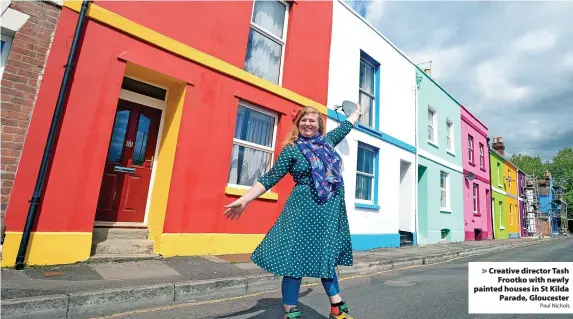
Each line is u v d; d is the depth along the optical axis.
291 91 6.82
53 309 2.85
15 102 3.79
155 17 4.98
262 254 2.12
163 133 5.48
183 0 5.33
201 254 5.29
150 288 3.40
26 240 3.74
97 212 4.94
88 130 4.28
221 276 4.11
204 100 5.46
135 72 5.01
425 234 10.65
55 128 3.97
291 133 2.42
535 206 25.22
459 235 12.83
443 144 12.52
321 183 2.18
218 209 5.53
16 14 3.86
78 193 4.17
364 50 8.99
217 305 3.48
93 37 4.40
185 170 5.19
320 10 7.86
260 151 6.45
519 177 23.70
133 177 5.30
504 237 18.34
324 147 2.32
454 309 3.52
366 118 9.04
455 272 5.98
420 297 4.00
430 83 12.14
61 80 4.09
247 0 6.25
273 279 4.40
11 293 2.87
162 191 5.11
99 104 4.38
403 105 10.36
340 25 8.34
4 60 3.81
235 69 5.87
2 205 3.67
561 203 38.81
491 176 17.70
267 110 6.49
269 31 6.89
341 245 2.22
